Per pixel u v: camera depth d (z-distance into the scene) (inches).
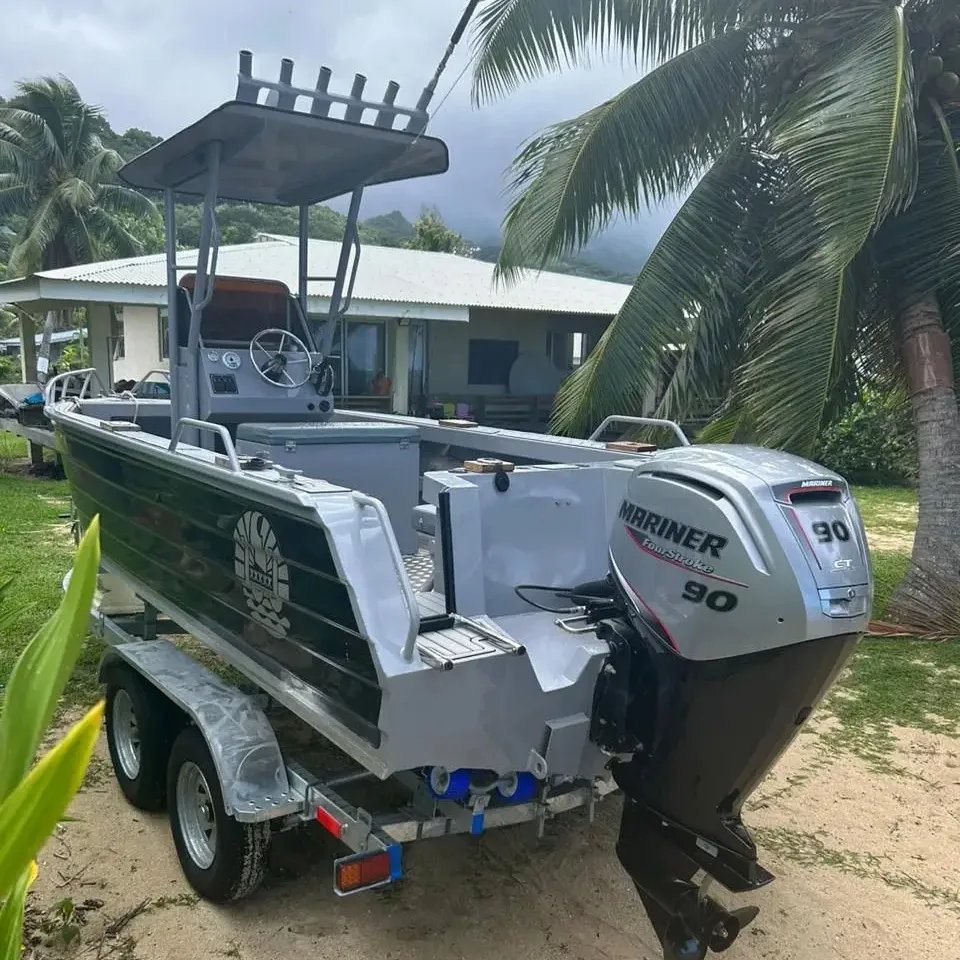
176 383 188.2
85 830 144.3
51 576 288.2
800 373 231.3
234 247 619.2
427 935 120.3
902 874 141.3
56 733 177.5
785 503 89.1
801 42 258.1
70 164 1053.2
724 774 93.7
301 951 116.1
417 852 140.3
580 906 127.8
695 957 97.3
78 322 942.4
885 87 213.8
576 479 135.0
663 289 272.7
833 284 232.5
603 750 103.1
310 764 155.0
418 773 112.8
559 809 111.5
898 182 209.0
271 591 117.2
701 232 273.9
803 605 85.1
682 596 93.4
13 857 47.8
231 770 115.2
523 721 101.6
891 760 182.1
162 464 143.2
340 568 98.0
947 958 120.9
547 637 114.8
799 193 251.4
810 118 222.7
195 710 123.0
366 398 603.8
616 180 264.7
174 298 188.1
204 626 141.0
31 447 535.5
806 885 137.1
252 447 158.7
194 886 127.3
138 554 165.0
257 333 201.9
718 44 260.7
